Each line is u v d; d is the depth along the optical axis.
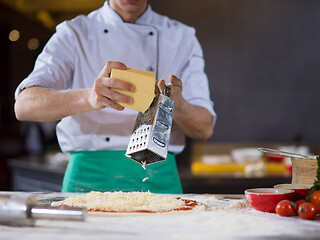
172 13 4.04
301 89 4.01
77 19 1.90
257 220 1.08
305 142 4.03
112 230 0.98
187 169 3.32
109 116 1.77
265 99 4.04
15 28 4.48
